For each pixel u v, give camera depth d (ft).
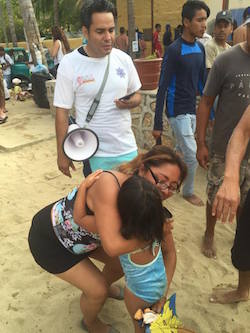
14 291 9.57
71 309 8.95
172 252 7.02
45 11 85.20
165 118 17.06
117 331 7.95
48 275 10.15
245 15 14.87
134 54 44.75
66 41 30.60
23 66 40.37
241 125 6.61
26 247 11.39
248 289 8.73
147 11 55.52
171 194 6.07
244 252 7.64
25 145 19.94
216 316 8.63
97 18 7.80
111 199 5.60
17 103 30.68
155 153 5.94
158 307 6.44
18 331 8.39
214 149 9.77
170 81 12.07
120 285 9.48
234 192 6.04
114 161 8.98
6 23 103.09
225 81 9.12
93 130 8.75
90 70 8.38
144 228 5.32
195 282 9.74
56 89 8.72
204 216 12.92
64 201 6.79
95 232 6.27
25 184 15.84
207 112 10.07
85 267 7.00
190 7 11.31
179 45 11.71
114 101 8.61
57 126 8.90
